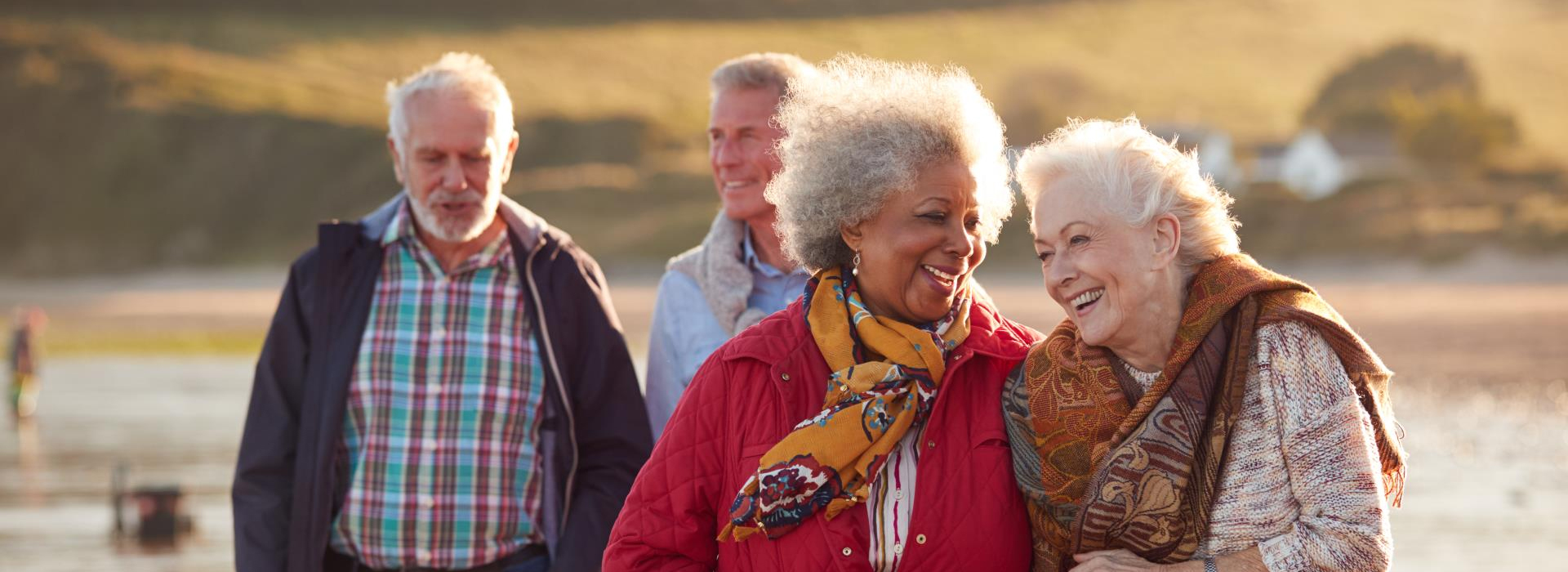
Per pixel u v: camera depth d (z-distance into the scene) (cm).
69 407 1834
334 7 11794
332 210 7981
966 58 11412
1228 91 11144
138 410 1789
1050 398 236
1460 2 13688
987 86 10525
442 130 328
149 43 10488
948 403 239
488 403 334
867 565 230
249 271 7519
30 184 8200
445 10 11888
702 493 242
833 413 229
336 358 332
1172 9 13250
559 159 8288
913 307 239
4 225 8031
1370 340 2778
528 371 339
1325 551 216
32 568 866
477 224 333
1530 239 5138
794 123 247
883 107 236
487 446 333
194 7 11419
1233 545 223
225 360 2708
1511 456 1314
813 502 227
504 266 344
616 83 10425
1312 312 222
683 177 7025
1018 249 5184
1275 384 222
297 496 326
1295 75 11781
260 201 8062
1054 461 235
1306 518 220
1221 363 226
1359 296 4259
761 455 236
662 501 243
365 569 332
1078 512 230
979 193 238
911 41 11856
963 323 243
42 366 2559
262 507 330
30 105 8725
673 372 347
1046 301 3891
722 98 346
